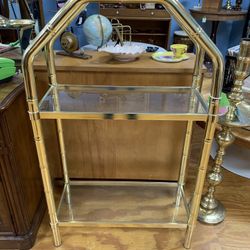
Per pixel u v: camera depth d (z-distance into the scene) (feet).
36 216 3.91
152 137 4.36
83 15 8.41
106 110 3.00
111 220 3.94
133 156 4.57
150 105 3.16
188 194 4.59
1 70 3.17
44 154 3.01
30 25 3.83
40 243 3.77
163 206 4.27
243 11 8.49
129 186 4.72
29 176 3.69
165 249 3.70
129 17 9.70
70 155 4.56
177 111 2.93
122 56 3.82
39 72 3.76
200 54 3.34
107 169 4.73
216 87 2.52
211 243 3.78
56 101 3.20
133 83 3.86
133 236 3.90
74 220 3.87
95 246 3.74
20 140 3.35
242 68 3.13
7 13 4.44
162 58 4.02
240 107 3.46
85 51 4.31
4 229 3.54
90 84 3.87
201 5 9.14
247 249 3.69
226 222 4.10
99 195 4.50
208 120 2.71
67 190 4.59
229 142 3.61
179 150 4.47
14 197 3.30
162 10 9.58
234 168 5.26
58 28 2.35
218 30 10.27
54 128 4.28
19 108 3.30
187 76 3.77
